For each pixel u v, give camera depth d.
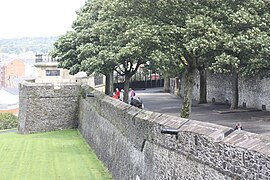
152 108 35.66
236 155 8.66
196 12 20.84
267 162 7.73
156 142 13.12
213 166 9.57
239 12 20.19
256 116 27.98
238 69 27.48
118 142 18.47
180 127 11.46
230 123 24.98
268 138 8.35
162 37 21.36
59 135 34.41
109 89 37.59
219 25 20.44
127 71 33.44
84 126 31.89
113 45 28.95
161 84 64.62
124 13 23.09
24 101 37.62
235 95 31.97
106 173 20.34
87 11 36.91
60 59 36.59
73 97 37.78
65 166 22.69
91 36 33.59
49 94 37.50
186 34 20.25
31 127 37.22
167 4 21.06
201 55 22.41
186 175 10.95
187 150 10.91
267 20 20.84
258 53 21.16
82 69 32.94
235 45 20.23
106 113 21.89
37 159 24.95
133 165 15.64
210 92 40.25
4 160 25.11
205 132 10.09
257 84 32.25
